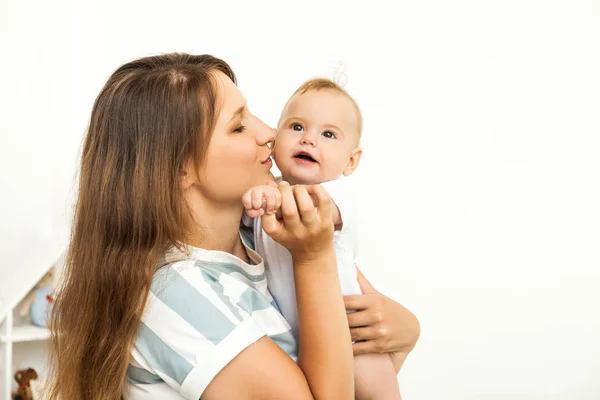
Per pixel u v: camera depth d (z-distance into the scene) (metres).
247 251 1.07
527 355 2.99
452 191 2.92
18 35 2.54
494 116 2.93
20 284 1.99
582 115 2.99
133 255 0.93
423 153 2.88
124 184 0.94
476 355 2.96
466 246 2.94
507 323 2.98
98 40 2.62
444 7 2.86
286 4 2.73
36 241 2.58
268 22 2.72
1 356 1.93
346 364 0.91
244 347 0.86
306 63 2.75
